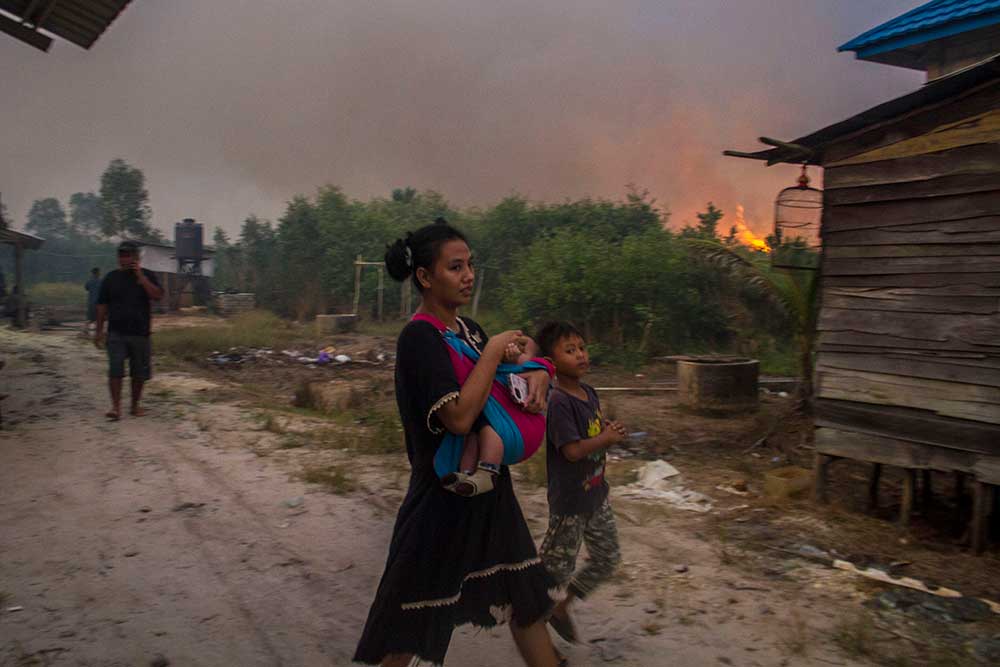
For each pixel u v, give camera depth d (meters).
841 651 3.63
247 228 35.28
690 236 19.41
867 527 5.50
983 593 4.36
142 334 9.21
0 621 3.84
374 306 28.02
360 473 6.82
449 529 2.56
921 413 5.35
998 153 4.93
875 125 5.51
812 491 6.36
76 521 5.41
